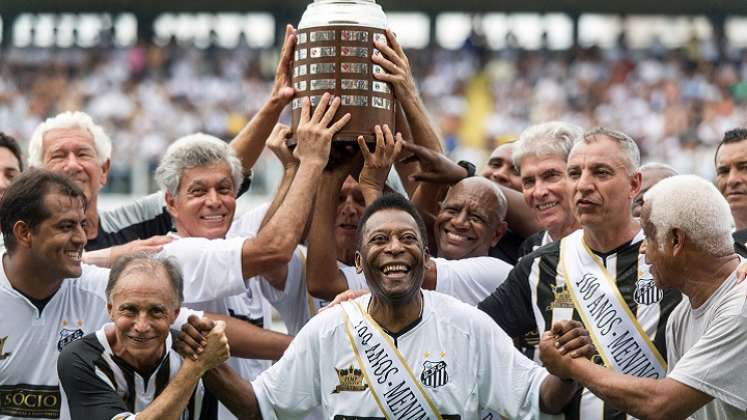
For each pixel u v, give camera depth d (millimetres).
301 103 6129
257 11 28391
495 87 27297
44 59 27516
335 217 6488
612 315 5781
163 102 26438
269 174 18672
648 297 5746
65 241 5559
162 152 25266
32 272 5645
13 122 25812
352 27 6020
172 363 5414
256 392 5504
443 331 5449
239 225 7711
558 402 5410
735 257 5297
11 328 5688
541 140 6926
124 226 7754
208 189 6594
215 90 26875
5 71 27094
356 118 6043
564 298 5918
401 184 8094
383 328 5449
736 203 7363
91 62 27406
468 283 6609
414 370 5379
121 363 5312
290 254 6102
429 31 28578
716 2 28094
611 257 5871
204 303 6469
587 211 5809
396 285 5312
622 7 28375
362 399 5391
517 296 6090
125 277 5230
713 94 26609
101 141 7312
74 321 5793
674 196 5258
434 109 26812
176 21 28562
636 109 26375
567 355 5266
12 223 5559
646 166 7480
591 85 27188
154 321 5211
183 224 6664
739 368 5102
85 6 28094
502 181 8406
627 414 5629
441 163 6895
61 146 7109
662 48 28219
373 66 6059
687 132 25688
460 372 5410
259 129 6961
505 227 7297
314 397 5543
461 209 7008
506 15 28656
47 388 5711
